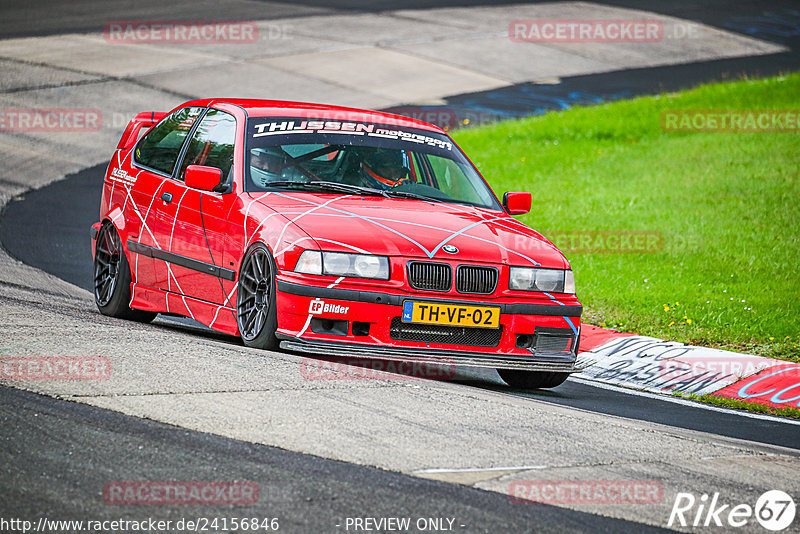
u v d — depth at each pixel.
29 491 13.98
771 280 39.50
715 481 17.00
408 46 100.44
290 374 20.94
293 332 22.70
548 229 47.88
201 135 28.31
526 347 24.17
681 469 17.52
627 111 75.44
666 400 26.75
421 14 117.75
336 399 19.44
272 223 23.75
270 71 87.31
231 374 20.47
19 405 17.62
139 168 29.78
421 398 20.31
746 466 18.27
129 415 17.44
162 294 27.67
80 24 103.19
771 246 44.44
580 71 95.25
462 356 23.08
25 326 24.00
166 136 29.86
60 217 48.81
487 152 65.94
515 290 23.88
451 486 15.33
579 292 38.00
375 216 24.25
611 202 53.41
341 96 80.50
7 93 75.25
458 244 23.77
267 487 14.65
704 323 33.97
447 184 27.50
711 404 26.73
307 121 27.73
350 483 15.06
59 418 17.08
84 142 65.75
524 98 84.00
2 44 91.44
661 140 67.75
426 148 28.28
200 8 115.12
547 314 24.11
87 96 76.44
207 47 95.25
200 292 25.95
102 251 30.47
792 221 48.69
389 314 22.77
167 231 27.28
